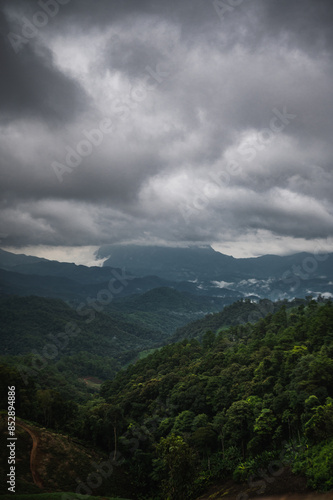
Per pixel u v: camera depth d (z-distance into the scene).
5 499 49.91
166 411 88.88
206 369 105.31
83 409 110.50
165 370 125.06
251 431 63.66
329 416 49.81
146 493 68.19
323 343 81.81
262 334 125.69
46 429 80.75
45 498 52.44
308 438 51.31
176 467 49.22
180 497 48.81
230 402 77.19
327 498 39.38
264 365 79.56
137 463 74.69
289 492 44.72
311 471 45.03
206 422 74.12
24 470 62.28
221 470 61.00
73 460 70.81
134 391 107.19
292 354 76.25
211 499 53.25
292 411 60.09
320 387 59.00
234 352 108.94
